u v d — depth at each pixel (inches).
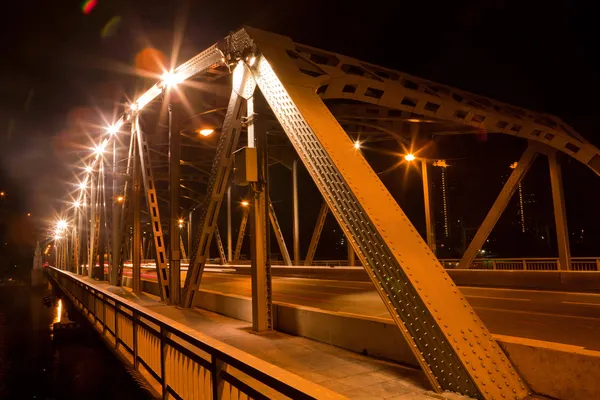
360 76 557.3
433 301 213.6
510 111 791.7
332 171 267.0
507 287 702.5
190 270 539.2
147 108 774.5
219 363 153.9
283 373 117.7
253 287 400.8
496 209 887.1
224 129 461.7
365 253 244.7
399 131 1076.5
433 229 1080.2
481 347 207.8
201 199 2311.8
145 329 267.6
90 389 410.6
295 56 438.6
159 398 224.7
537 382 205.6
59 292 1443.2
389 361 282.0
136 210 770.2
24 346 743.7
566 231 826.2
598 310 456.8
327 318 341.7
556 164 839.1
